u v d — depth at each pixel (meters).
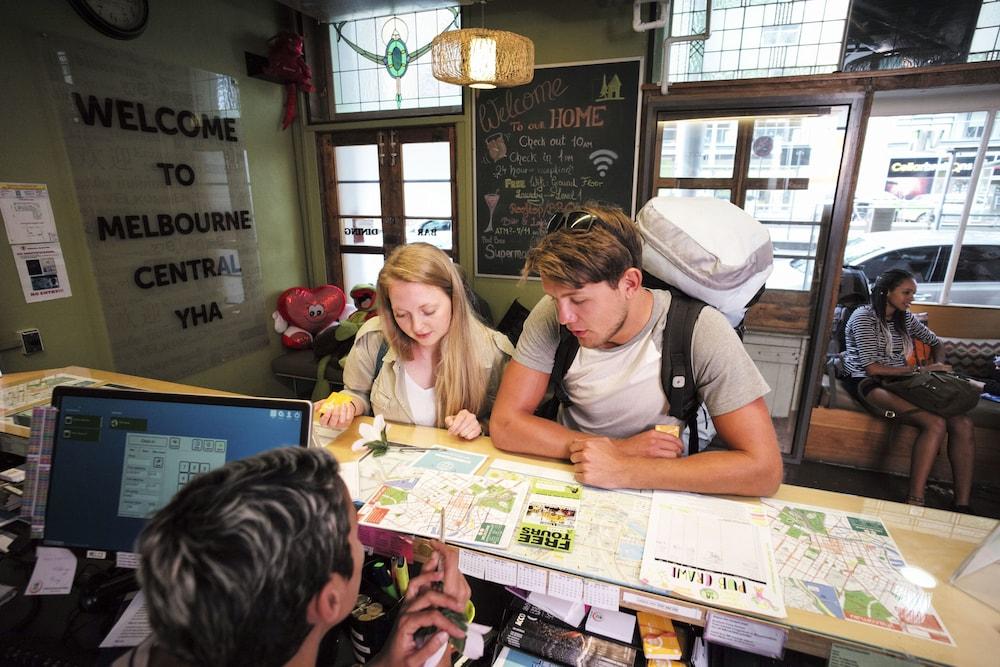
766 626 0.66
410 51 3.50
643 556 0.77
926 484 2.88
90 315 2.53
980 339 3.21
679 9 2.96
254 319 3.53
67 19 2.34
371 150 3.76
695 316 1.04
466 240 3.67
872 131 3.73
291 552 0.42
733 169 3.03
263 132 3.50
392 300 1.33
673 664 0.75
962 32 2.58
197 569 0.40
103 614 0.90
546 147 3.29
